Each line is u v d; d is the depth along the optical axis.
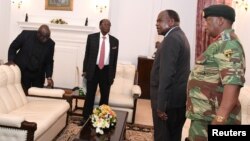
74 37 6.02
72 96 3.81
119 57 6.38
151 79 2.35
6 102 2.95
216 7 1.50
